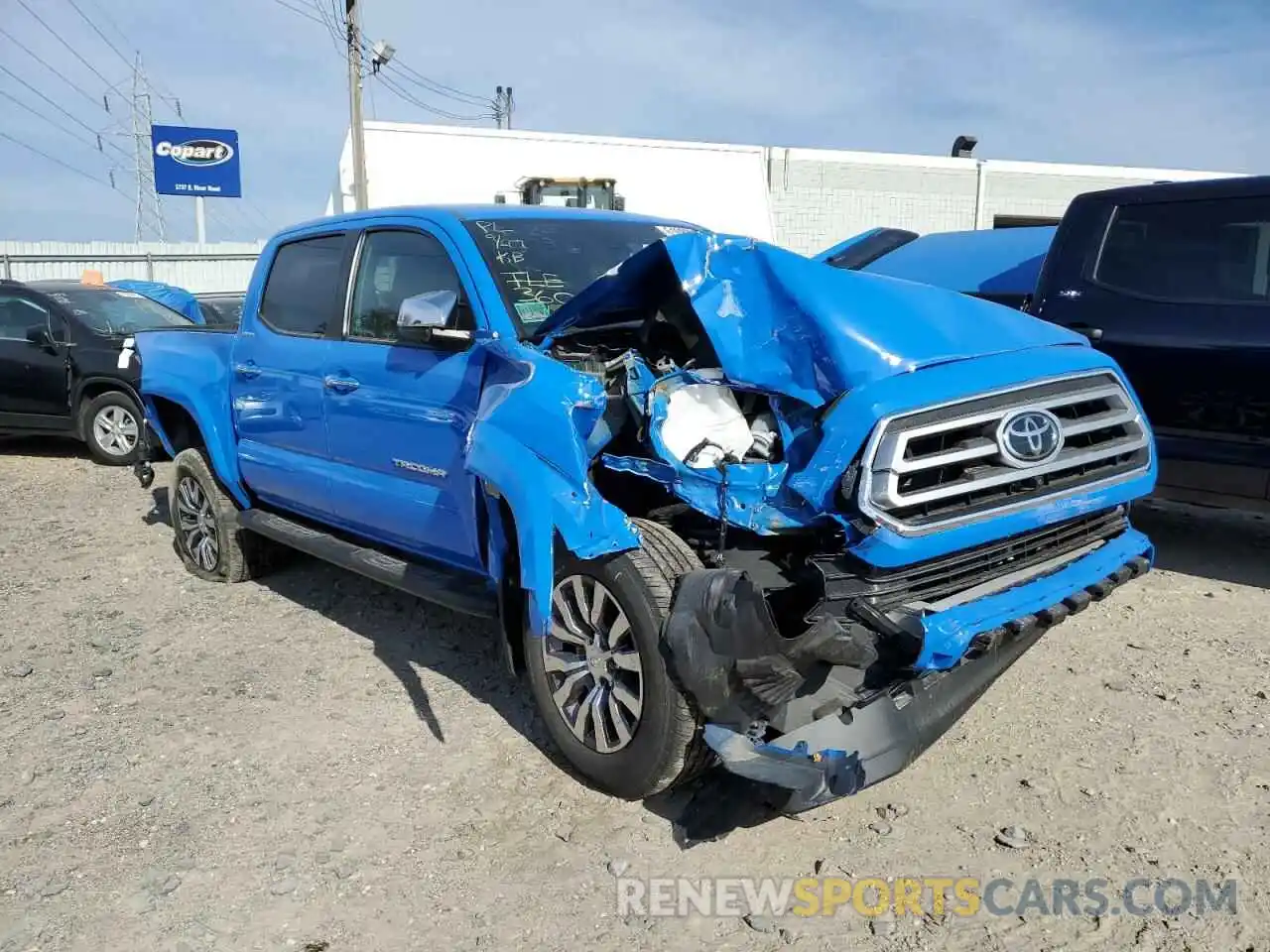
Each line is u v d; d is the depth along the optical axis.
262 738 3.93
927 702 3.17
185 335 6.04
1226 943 2.69
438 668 4.56
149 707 4.23
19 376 9.90
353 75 20.64
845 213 23.89
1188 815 3.26
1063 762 3.60
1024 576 3.25
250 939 2.79
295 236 5.17
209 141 32.81
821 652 2.81
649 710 3.12
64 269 25.02
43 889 3.02
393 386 4.20
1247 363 5.14
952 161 24.23
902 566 2.92
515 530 3.54
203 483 5.75
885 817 3.30
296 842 3.24
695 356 3.51
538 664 3.57
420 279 4.27
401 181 20.66
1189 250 5.48
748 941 2.75
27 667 4.65
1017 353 3.33
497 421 3.41
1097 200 5.89
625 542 3.10
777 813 3.32
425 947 2.76
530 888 2.99
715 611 2.78
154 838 3.27
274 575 5.96
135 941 2.79
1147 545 3.62
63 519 7.59
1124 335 5.59
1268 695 4.07
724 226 22.28
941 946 2.72
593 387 3.17
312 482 4.84
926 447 2.97
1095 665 4.39
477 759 3.73
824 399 2.99
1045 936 2.74
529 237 4.26
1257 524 6.64
